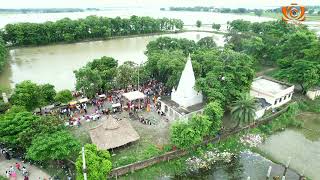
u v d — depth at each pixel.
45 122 46.75
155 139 54.00
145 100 69.94
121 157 48.16
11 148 48.44
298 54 87.69
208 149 53.00
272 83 76.25
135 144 52.25
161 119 61.41
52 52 127.81
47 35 142.12
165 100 64.38
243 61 65.94
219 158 51.44
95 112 63.31
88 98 69.25
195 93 61.69
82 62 110.75
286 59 84.69
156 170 47.06
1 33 130.88
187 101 60.97
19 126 46.16
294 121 64.44
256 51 101.31
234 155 52.59
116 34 170.38
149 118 61.53
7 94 72.56
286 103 72.31
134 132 52.38
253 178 46.69
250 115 54.09
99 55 123.00
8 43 138.00
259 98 69.00
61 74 95.69
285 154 53.47
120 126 51.84
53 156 41.84
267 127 61.38
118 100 69.44
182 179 46.09
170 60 74.06
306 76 72.44
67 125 56.56
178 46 102.88
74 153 46.94
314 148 55.88
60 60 113.56
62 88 82.50
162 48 102.81
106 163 41.31
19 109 51.81
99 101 67.81
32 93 58.47
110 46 143.88
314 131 62.41
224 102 60.03
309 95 76.88
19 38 133.25
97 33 158.50
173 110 59.94
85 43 150.88
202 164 49.53
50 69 101.19
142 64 88.75
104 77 73.56
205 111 53.62
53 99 62.84
